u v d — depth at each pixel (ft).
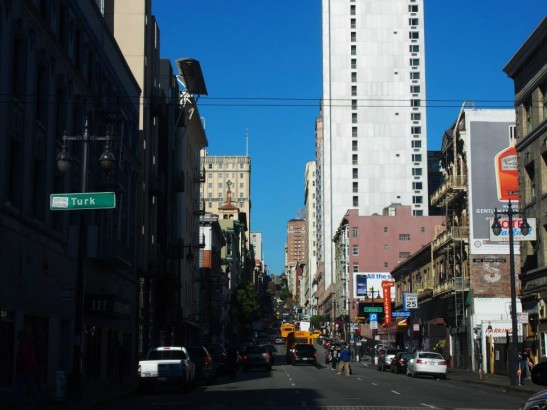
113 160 79.36
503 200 175.63
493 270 174.70
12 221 83.76
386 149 458.91
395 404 77.71
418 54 465.06
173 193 211.41
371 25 466.70
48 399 72.79
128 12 172.14
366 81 463.01
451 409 71.72
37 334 95.40
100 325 127.75
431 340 215.51
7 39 81.87
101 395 87.35
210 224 328.08
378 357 215.72
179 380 96.89
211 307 315.99
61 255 104.68
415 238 397.60
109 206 76.74
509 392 105.29
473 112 178.19
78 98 111.86
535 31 130.00
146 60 176.65
